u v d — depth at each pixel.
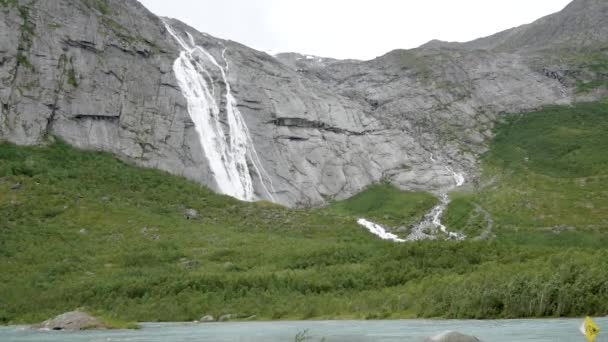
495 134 159.50
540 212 103.00
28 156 94.25
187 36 143.00
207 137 116.62
